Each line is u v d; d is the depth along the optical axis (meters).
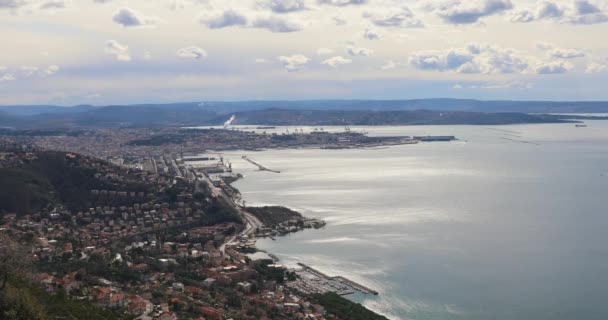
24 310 191.88
